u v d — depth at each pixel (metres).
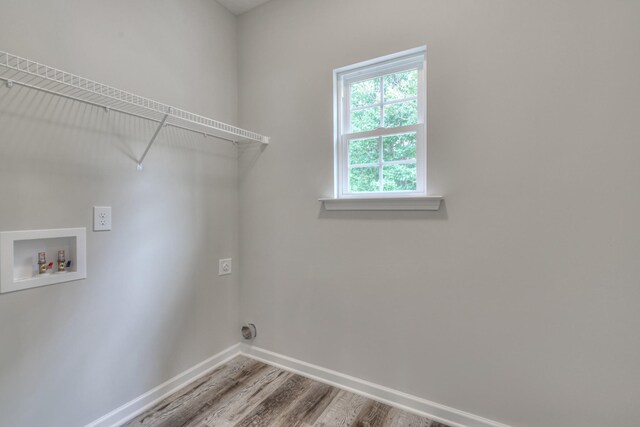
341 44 1.82
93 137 1.46
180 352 1.88
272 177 2.10
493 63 1.42
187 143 1.91
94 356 1.47
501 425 1.45
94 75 1.46
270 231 2.12
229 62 2.19
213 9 2.07
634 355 1.21
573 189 1.29
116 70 1.54
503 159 1.41
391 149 1.76
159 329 1.76
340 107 1.89
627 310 1.22
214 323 2.10
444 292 1.56
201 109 1.99
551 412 1.35
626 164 1.20
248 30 2.19
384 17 1.68
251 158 2.20
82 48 1.41
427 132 1.58
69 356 1.39
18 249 1.25
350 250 1.82
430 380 1.61
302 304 2.01
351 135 1.87
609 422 1.26
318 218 1.93
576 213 1.29
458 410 1.54
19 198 1.23
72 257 1.41
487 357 1.47
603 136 1.23
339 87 1.89
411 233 1.63
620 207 1.22
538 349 1.37
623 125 1.20
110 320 1.54
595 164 1.25
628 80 1.19
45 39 1.29
